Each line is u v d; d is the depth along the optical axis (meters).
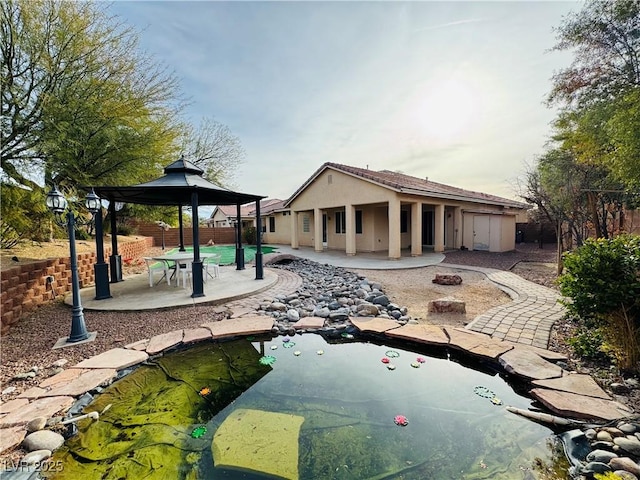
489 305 7.08
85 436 3.04
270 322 5.86
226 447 2.87
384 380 4.09
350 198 16.09
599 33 7.07
